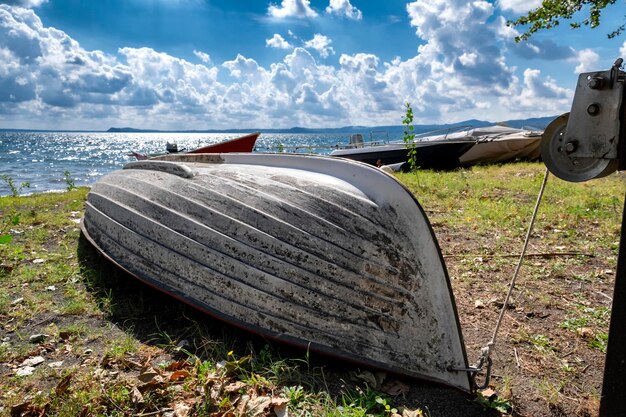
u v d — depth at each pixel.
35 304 3.60
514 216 6.55
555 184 9.42
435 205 7.57
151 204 3.38
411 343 2.44
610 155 1.64
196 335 3.05
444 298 2.41
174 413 2.19
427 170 14.20
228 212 2.88
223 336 2.99
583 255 4.81
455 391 2.44
